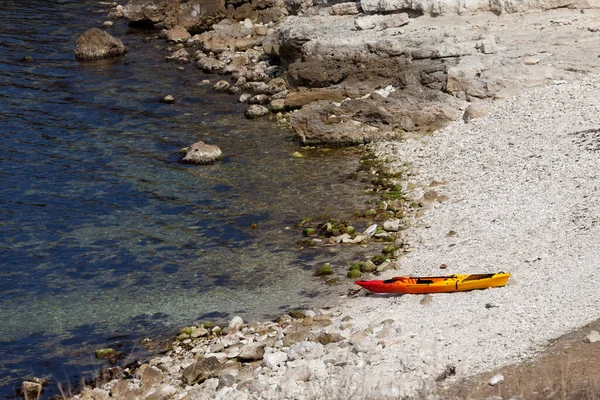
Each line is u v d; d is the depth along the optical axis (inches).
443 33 1829.5
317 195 1422.2
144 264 1214.3
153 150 1662.2
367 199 1391.5
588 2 1866.4
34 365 970.7
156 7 2618.1
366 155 1579.7
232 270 1185.4
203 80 2116.1
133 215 1374.3
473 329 842.8
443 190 1364.4
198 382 890.7
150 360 965.8
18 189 1480.1
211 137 1728.6
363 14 2091.5
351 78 1819.6
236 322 1027.3
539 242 1077.8
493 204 1250.6
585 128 1417.3
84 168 1574.8
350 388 738.2
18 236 1307.8
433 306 958.4
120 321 1064.8
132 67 2239.2
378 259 1165.1
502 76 1644.9
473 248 1123.3
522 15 1879.9
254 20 2532.0
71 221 1357.0
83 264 1219.2
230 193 1449.3
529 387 669.3
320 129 1637.6
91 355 989.2
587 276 914.1
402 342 853.2
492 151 1443.2
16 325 1063.6
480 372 733.3
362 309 1015.0
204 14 2514.8
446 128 1601.9
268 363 877.8
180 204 1411.2
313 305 1066.7
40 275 1190.9
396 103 1673.2
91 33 2315.5
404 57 1766.7
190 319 1061.1
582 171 1264.8
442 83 1694.1
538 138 1429.6
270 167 1556.3
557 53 1710.1
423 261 1129.4
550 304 861.2
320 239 1261.1
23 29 2598.4
